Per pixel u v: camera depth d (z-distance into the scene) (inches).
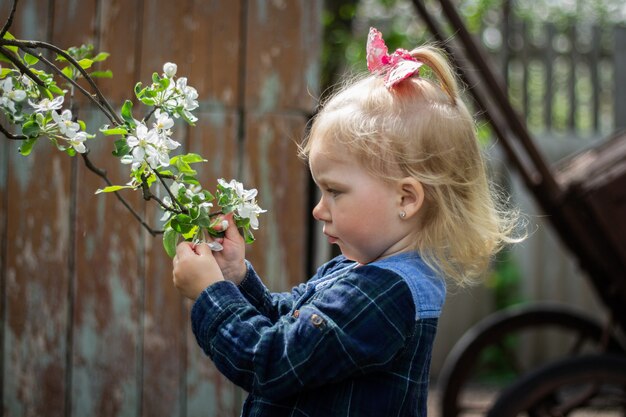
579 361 96.7
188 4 80.5
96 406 79.6
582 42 215.5
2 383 79.4
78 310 79.7
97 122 79.2
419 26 206.1
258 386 44.8
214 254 50.4
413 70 49.1
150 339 79.9
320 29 81.2
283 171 81.1
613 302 115.0
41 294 79.6
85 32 79.2
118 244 79.7
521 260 204.7
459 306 204.8
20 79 48.1
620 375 96.2
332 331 44.5
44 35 78.9
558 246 203.5
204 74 80.7
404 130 48.3
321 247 163.0
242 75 80.8
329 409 45.7
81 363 79.7
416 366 46.8
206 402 80.2
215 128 80.7
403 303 46.0
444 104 50.7
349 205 47.8
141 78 79.6
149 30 79.9
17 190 79.6
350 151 47.6
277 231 80.9
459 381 127.3
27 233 79.6
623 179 99.1
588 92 232.5
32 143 45.4
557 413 99.3
